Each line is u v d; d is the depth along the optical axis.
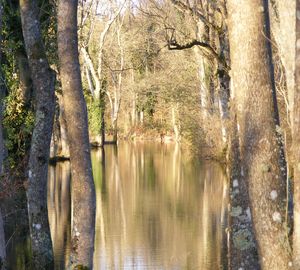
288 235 8.38
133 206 28.33
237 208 12.77
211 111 43.59
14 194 20.33
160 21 22.16
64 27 12.66
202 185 35.88
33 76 16.58
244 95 8.65
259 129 8.53
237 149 13.49
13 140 22.09
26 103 22.45
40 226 16.16
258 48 8.63
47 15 22.44
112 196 31.81
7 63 22.55
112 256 18.95
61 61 12.65
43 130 16.41
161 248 19.86
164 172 43.56
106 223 24.12
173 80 55.41
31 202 16.20
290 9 8.47
